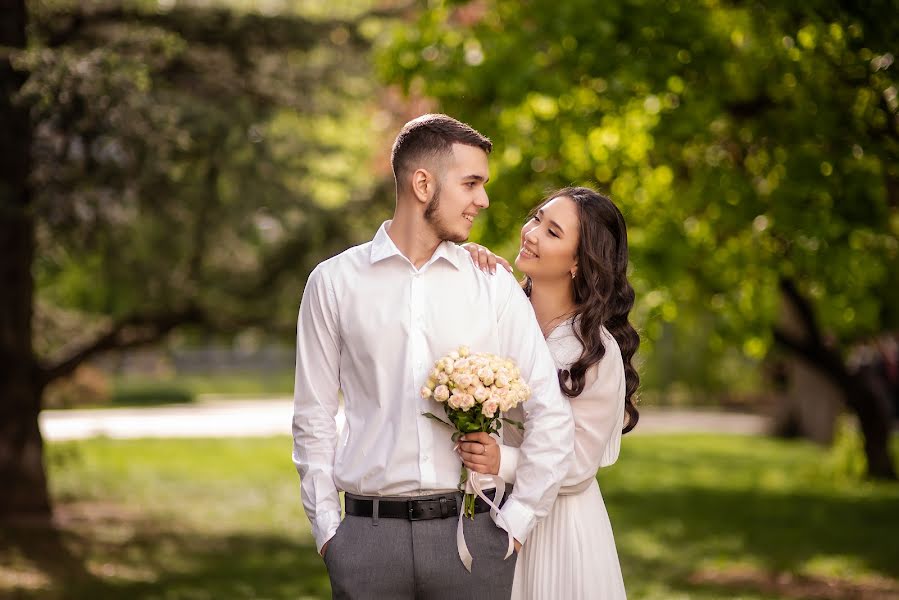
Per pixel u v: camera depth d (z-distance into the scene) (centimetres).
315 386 324
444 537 305
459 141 312
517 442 343
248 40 1003
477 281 320
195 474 1548
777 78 718
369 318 313
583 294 356
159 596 761
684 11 715
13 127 872
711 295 1031
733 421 2619
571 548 345
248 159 955
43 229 989
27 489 1052
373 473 306
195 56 1003
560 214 352
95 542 972
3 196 852
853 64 580
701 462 1764
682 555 959
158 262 1064
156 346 1262
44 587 769
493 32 820
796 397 2159
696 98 744
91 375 1948
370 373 313
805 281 1007
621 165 879
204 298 1138
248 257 1131
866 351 1536
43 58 727
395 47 837
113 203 901
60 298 1304
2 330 1021
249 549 982
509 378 304
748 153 820
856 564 897
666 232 877
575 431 342
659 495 1387
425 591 306
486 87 789
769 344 1142
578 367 339
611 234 356
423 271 316
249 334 1258
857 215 739
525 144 841
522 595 349
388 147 1189
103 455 1716
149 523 1118
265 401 3075
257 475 1552
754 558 938
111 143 795
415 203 315
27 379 1048
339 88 1052
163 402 2922
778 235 840
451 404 298
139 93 760
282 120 1148
